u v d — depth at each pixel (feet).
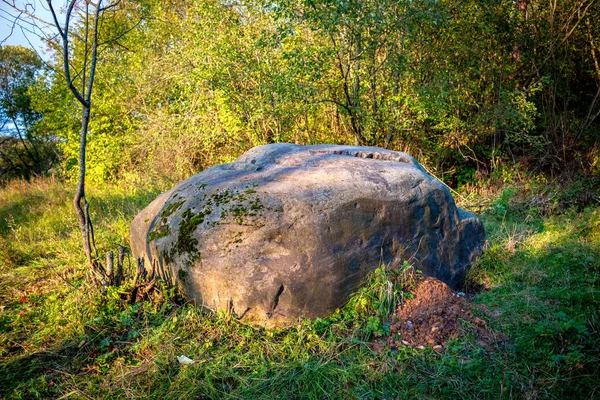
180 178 34.04
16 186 36.83
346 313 11.82
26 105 81.51
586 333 10.49
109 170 43.14
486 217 22.34
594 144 28.27
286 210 12.09
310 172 13.66
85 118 13.44
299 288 11.64
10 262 17.97
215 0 29.86
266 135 33.01
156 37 39.09
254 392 9.60
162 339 11.18
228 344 11.12
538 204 22.65
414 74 28.60
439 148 31.32
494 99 31.04
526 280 14.42
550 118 30.48
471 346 10.93
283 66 29.63
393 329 11.45
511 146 32.60
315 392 9.49
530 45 31.63
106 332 11.72
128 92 40.68
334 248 12.05
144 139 37.17
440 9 27.27
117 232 21.07
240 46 30.53
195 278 12.22
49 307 13.37
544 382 9.62
